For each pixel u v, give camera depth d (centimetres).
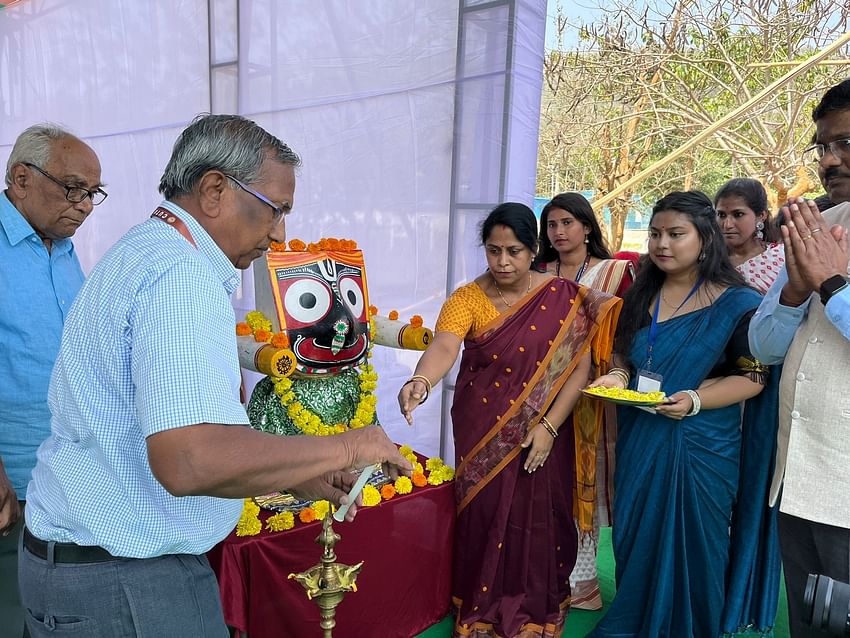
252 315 159
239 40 284
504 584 199
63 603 98
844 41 287
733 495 189
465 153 225
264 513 165
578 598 226
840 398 130
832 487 131
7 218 159
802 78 438
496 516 193
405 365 266
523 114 216
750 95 446
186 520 98
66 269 172
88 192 162
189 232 96
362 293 166
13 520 146
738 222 252
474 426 195
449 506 201
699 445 183
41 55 392
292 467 88
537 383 190
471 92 221
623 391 177
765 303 152
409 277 247
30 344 159
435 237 238
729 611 206
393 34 237
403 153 241
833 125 120
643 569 192
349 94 253
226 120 98
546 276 199
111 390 92
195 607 104
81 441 95
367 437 100
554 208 246
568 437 203
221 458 80
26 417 161
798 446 137
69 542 97
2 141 441
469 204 227
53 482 100
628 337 196
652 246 186
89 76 364
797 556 142
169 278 87
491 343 191
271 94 277
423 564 194
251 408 161
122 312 88
